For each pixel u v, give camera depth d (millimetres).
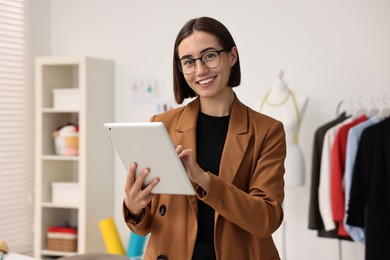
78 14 4590
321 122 3879
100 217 4320
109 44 4504
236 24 4102
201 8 4211
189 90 1737
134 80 4426
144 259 1714
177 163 1424
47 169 4355
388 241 3193
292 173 3559
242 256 1617
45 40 4613
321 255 3914
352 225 3297
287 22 3955
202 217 1628
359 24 3777
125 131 1446
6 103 4242
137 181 1505
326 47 3859
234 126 1655
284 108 3605
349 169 3365
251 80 4070
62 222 4438
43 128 4301
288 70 3961
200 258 1597
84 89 4102
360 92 3789
